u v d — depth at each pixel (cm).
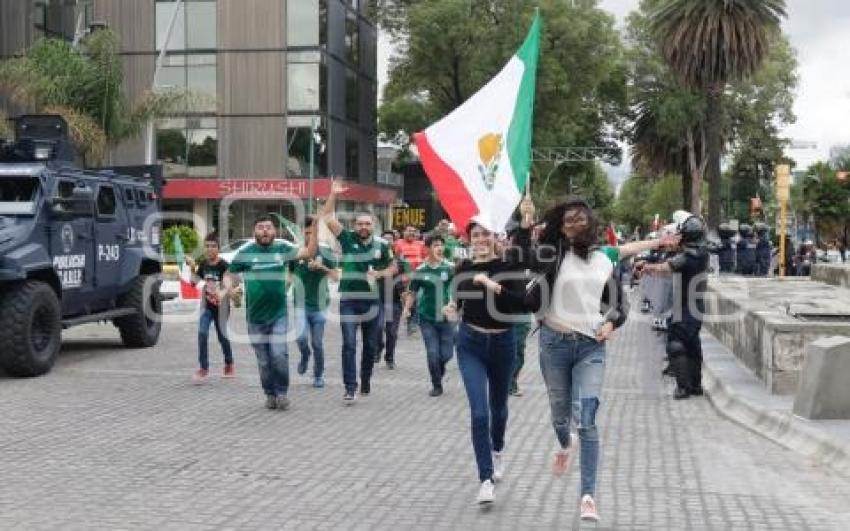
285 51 4594
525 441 897
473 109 955
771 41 3253
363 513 650
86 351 1581
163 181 1759
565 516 645
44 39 2848
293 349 1638
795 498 695
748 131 6291
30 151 1427
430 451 848
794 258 3397
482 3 4900
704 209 7844
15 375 1273
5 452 831
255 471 768
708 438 911
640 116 5894
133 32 4597
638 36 5844
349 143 5141
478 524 625
